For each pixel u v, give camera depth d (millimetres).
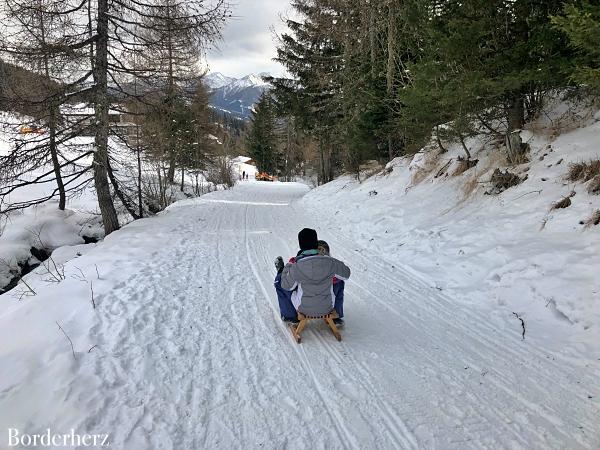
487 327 5203
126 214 17094
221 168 37031
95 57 10758
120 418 3441
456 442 3268
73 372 4016
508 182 8266
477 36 7406
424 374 4223
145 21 10906
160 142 16250
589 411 3568
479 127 9789
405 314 5695
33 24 9672
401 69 12945
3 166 10492
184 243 9781
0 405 3492
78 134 11211
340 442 3260
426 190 11227
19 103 10117
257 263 8242
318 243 5230
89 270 7352
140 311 5539
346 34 13125
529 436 3318
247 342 4875
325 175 28406
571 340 4586
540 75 6996
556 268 5496
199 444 3197
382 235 9727
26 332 4902
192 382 4020
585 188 6543
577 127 8227
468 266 6625
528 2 7328
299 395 3859
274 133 61219
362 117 16250
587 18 4996
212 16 11023
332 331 5098
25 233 13438
